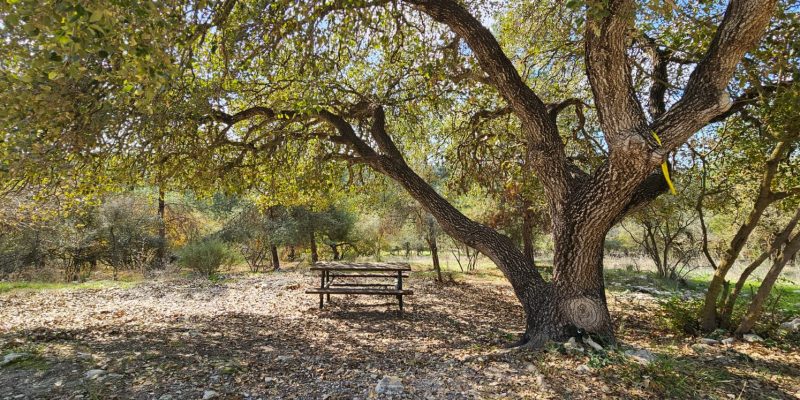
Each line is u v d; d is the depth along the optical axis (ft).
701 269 55.77
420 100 20.57
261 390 11.42
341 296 30.07
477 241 17.31
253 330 20.04
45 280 39.06
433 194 18.31
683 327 19.03
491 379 11.76
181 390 11.23
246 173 21.47
